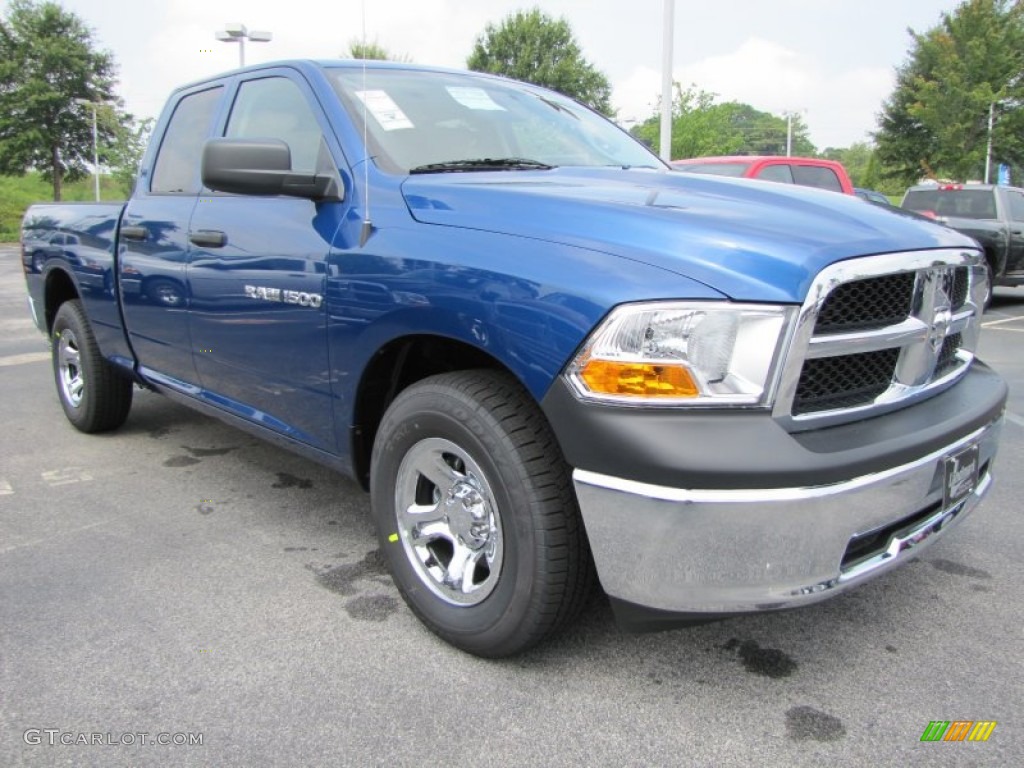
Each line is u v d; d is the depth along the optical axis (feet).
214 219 10.98
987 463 8.80
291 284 9.50
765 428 6.47
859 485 6.64
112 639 8.57
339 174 9.41
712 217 7.34
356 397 9.02
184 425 16.85
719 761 6.79
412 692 7.70
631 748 6.94
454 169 9.53
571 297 6.81
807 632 8.79
